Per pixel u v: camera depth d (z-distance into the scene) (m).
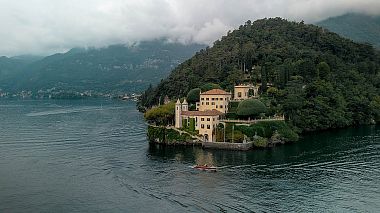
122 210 109.38
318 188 125.81
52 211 109.44
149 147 197.75
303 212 105.81
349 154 172.75
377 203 111.62
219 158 169.00
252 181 134.50
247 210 107.88
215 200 116.00
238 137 191.12
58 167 156.88
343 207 109.00
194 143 198.00
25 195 122.56
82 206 112.94
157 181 136.12
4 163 164.12
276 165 155.50
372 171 144.50
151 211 108.25
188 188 127.81
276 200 115.25
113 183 134.38
